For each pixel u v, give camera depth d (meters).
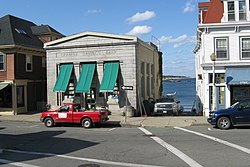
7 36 30.05
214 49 24.67
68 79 26.59
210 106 24.94
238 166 9.12
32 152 12.48
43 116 21.14
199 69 31.88
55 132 18.28
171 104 25.97
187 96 66.50
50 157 11.32
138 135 16.12
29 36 33.88
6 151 12.87
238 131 16.81
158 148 12.28
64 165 9.91
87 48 26.78
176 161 9.96
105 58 26.33
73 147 13.25
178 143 13.30
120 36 25.88
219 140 13.78
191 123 20.59
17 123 23.48
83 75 26.39
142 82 29.50
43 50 33.34
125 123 21.22
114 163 9.98
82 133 17.61
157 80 37.81
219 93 24.77
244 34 24.27
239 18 24.47
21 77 30.27
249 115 17.67
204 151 11.44
